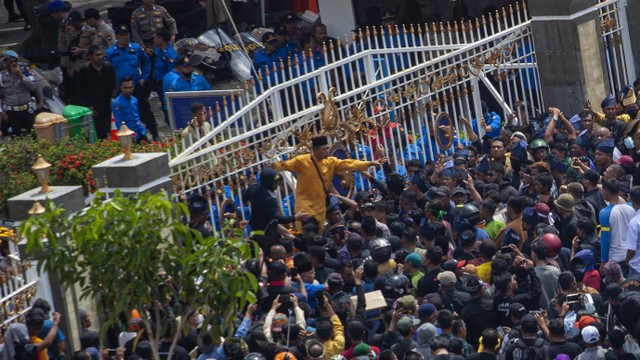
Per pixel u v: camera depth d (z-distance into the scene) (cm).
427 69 5862
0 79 6300
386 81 5697
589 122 5662
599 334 4144
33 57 7638
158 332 3750
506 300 4362
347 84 5762
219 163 5200
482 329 4362
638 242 4797
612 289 4309
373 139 5662
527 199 4888
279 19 7894
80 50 6719
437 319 4225
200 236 3675
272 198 4950
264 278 4453
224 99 5306
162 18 7081
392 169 5706
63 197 4375
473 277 4381
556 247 4625
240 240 3703
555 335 4147
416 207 5112
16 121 6319
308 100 5562
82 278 3734
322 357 4009
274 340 4153
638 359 4138
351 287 4488
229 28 7738
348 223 5200
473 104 6116
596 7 6425
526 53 6394
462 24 6056
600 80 6456
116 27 7419
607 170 5197
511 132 5719
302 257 4497
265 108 5391
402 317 4175
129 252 3609
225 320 3691
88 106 6488
